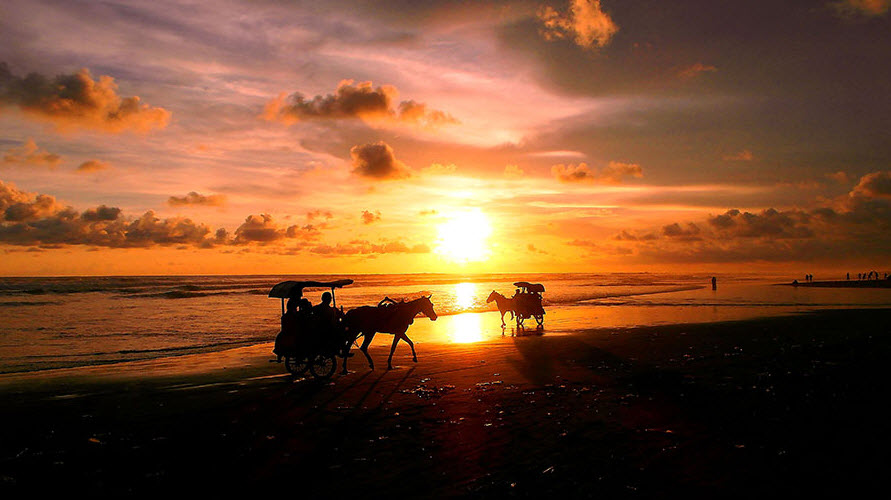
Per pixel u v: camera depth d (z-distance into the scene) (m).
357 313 15.04
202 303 50.59
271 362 17.72
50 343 23.94
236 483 7.00
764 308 37.72
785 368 14.05
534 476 7.03
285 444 8.62
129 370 16.27
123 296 61.12
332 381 13.76
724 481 6.68
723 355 16.55
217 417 10.35
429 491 6.62
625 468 7.23
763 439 8.28
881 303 41.56
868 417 9.35
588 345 19.53
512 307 26.05
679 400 10.93
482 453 8.02
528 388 12.49
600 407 10.55
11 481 7.11
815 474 6.84
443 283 130.50
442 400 11.45
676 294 62.22
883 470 6.93
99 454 8.22
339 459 7.87
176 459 7.96
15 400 11.98
